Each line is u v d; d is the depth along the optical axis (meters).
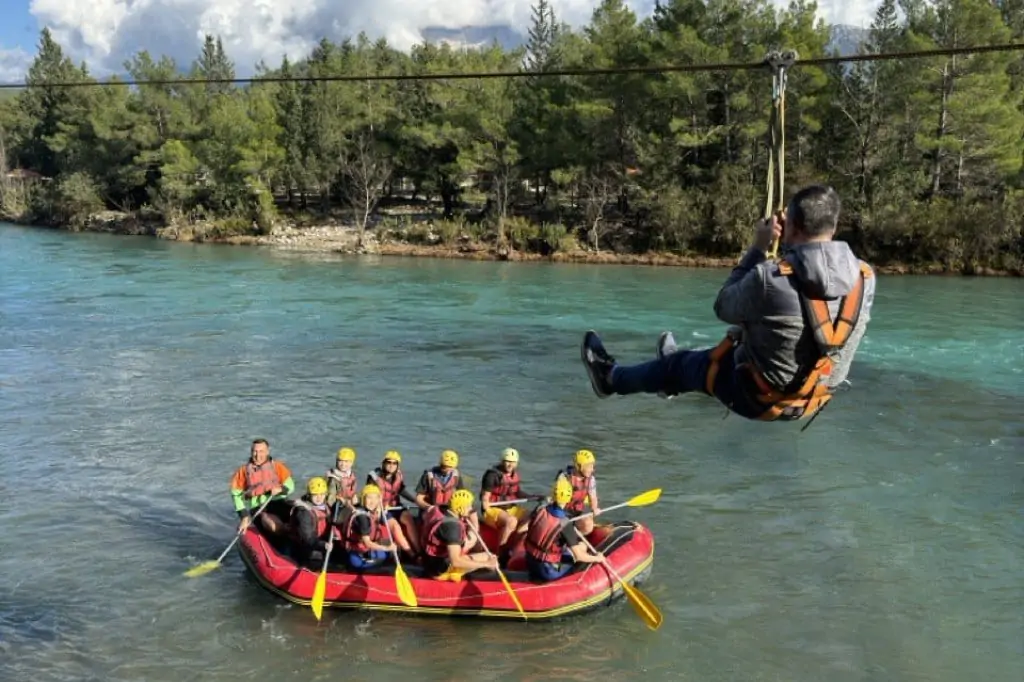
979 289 38.09
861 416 18.08
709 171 50.62
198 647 9.68
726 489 14.18
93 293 34.22
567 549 10.67
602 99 51.22
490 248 51.69
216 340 25.33
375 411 18.31
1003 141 44.34
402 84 66.81
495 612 10.14
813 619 10.30
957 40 44.81
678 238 49.22
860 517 13.09
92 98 79.56
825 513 13.24
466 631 10.02
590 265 47.50
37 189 78.81
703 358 3.86
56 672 9.20
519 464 15.33
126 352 23.59
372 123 63.84
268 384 20.42
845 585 11.09
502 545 11.14
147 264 45.06
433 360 23.00
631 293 35.81
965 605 10.62
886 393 19.86
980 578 11.26
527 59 66.25
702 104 49.28
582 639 9.86
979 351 24.31
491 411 18.38
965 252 44.50
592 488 11.35
